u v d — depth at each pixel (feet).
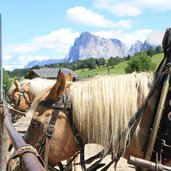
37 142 7.43
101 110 7.29
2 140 9.71
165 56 7.30
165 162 6.93
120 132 7.24
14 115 22.82
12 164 6.00
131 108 7.27
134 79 7.52
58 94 7.47
